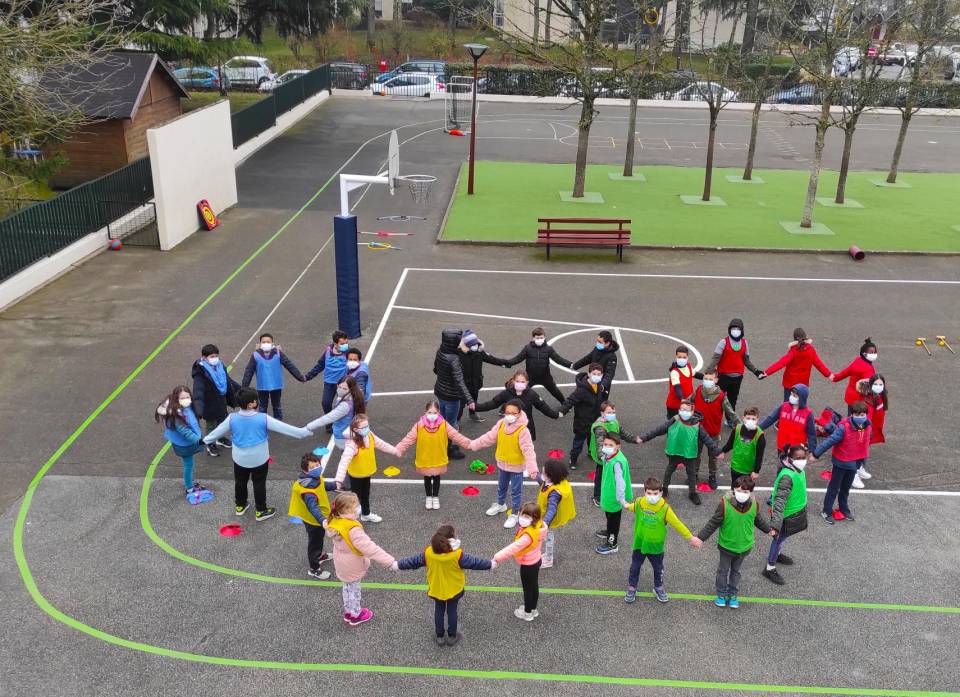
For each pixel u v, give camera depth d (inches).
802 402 451.2
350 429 406.9
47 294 740.7
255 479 416.8
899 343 671.8
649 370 613.0
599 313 725.3
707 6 1525.6
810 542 414.3
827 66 938.7
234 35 1765.5
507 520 420.5
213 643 337.4
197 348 636.7
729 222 1021.2
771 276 829.2
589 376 454.6
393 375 599.2
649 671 326.6
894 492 460.4
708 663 331.3
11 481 455.2
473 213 1033.5
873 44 1173.1
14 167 876.0
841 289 794.8
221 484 457.7
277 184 1154.7
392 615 356.2
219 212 1004.6
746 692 317.1
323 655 331.6
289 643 338.0
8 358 612.1
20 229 739.4
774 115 1818.4
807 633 349.4
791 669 329.1
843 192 1120.2
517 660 330.6
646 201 1115.9
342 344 501.4
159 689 313.3
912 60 1261.1
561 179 1230.3
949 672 328.8
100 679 317.7
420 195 826.2
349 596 342.3
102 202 863.7
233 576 379.9
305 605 361.1
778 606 366.6
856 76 1601.9
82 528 414.3
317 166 1262.3
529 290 779.4
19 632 341.7
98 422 522.3
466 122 1642.5
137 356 620.4
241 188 1131.3
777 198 1148.5
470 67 1942.7
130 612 354.6
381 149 1389.0
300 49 2455.7
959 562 399.5
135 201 925.2
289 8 1726.1
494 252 890.1
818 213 1072.8
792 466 371.2
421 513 431.8
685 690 317.4
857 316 727.1
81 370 595.2
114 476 462.6
